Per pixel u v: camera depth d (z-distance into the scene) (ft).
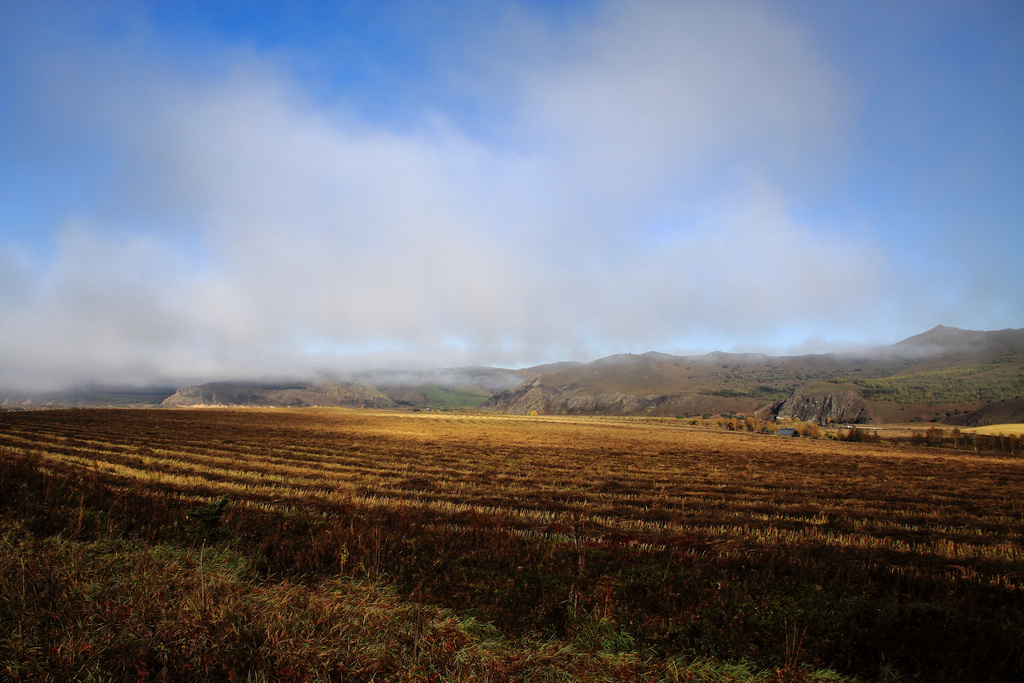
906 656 21.13
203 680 16.15
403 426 296.30
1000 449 277.85
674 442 237.66
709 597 27.12
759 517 66.39
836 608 25.79
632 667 18.49
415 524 44.91
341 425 281.33
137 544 29.48
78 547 26.96
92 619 18.31
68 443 127.44
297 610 20.68
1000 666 19.92
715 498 83.15
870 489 99.35
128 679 15.92
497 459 134.82
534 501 71.97
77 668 15.88
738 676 18.63
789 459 169.99
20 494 37.86
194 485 71.72
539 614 23.27
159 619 19.08
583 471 114.11
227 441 154.61
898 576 32.91
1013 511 77.30
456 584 27.78
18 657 15.89
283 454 126.93
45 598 19.85
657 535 48.80
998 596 29.04
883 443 310.45
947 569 38.96
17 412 267.80
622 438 250.57
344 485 78.79
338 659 17.44
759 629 23.16
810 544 45.93
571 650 19.24
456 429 285.43
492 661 17.89
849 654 21.24
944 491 99.96
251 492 68.44
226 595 21.50
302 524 41.42
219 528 33.76
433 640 18.90
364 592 23.91
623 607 24.57
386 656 17.79
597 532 50.80
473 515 50.49
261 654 17.33
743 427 448.65
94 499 41.14
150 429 188.65
